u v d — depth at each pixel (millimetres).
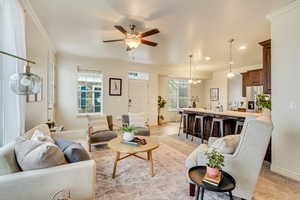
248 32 3250
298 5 2240
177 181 2264
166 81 7922
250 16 2613
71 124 5242
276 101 2555
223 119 3859
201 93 8844
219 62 6039
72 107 5250
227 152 1790
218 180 1386
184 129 5414
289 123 2387
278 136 2523
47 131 2471
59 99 5082
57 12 2535
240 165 1700
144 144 2551
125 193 1978
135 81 6430
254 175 1673
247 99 6023
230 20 2762
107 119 4113
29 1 2232
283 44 2453
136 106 6441
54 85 4887
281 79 2488
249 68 6520
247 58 5379
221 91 7816
